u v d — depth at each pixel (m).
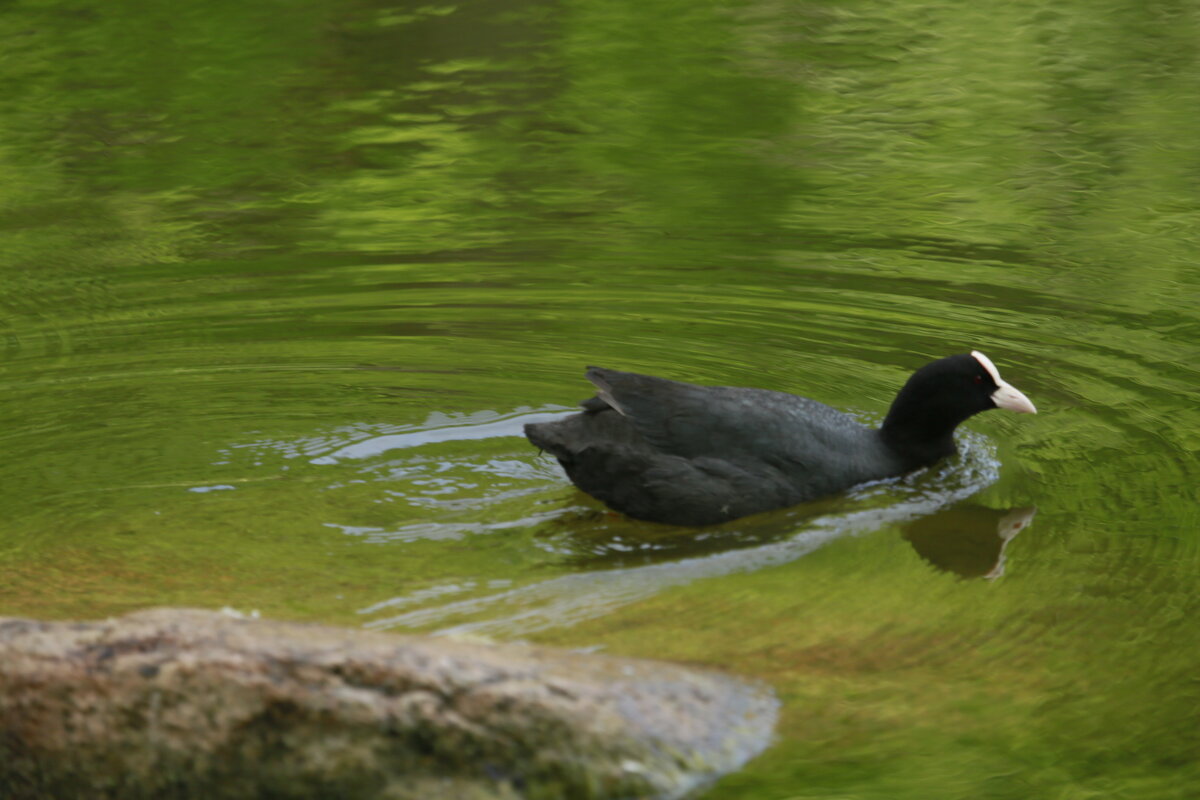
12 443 11.83
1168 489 11.05
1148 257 17.00
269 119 23.25
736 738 7.36
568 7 29.45
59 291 16.09
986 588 9.46
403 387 13.27
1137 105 23.19
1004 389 11.54
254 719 6.85
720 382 13.47
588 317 15.31
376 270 16.91
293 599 9.22
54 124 22.78
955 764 7.32
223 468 11.40
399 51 26.69
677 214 19.05
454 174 20.83
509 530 10.42
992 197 19.44
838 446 11.30
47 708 6.98
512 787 6.84
